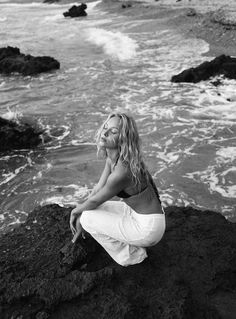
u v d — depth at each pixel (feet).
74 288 12.56
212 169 27.02
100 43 67.77
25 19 104.22
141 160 11.43
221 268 14.17
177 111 37.06
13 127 33.76
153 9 91.66
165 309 12.03
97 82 47.26
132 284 12.90
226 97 39.91
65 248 13.89
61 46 68.85
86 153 30.40
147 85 44.96
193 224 16.60
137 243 12.46
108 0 116.57
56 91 45.09
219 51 56.54
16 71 53.31
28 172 28.07
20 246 14.78
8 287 12.76
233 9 76.38
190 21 73.10
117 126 11.14
